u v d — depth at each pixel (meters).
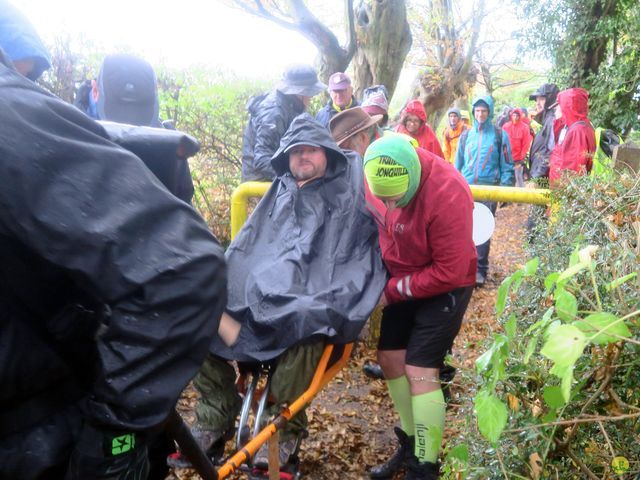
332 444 3.89
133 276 1.32
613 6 11.14
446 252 2.86
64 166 1.30
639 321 1.50
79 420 1.47
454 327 3.15
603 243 2.46
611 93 10.88
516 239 9.32
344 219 2.97
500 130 7.55
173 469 3.40
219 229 6.20
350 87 5.65
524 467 1.72
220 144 6.38
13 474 1.39
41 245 1.27
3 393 1.38
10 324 1.37
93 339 1.43
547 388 1.55
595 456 1.59
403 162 2.70
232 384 2.88
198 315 1.41
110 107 3.62
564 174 3.74
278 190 3.09
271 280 2.71
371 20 9.09
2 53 1.39
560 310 1.44
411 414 3.44
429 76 11.92
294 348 2.58
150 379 1.37
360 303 2.76
